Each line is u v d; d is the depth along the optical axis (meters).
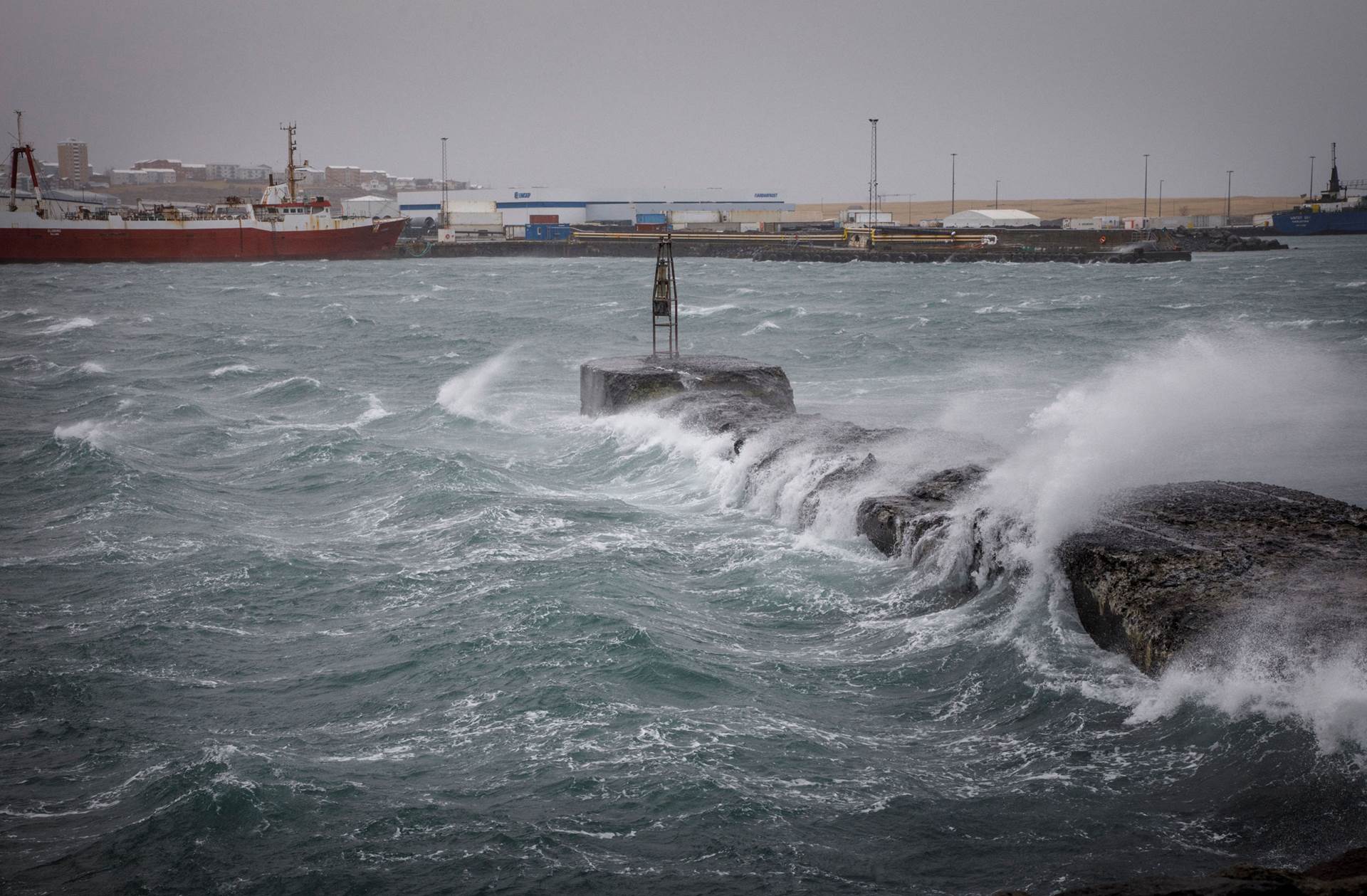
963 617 16.56
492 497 24.17
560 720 13.70
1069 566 16.36
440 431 34.16
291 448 30.16
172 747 13.50
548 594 17.83
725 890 10.45
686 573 19.56
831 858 10.84
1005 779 12.11
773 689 14.62
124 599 18.66
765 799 11.82
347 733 13.76
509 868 10.88
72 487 25.97
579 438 31.56
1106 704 13.52
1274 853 10.42
